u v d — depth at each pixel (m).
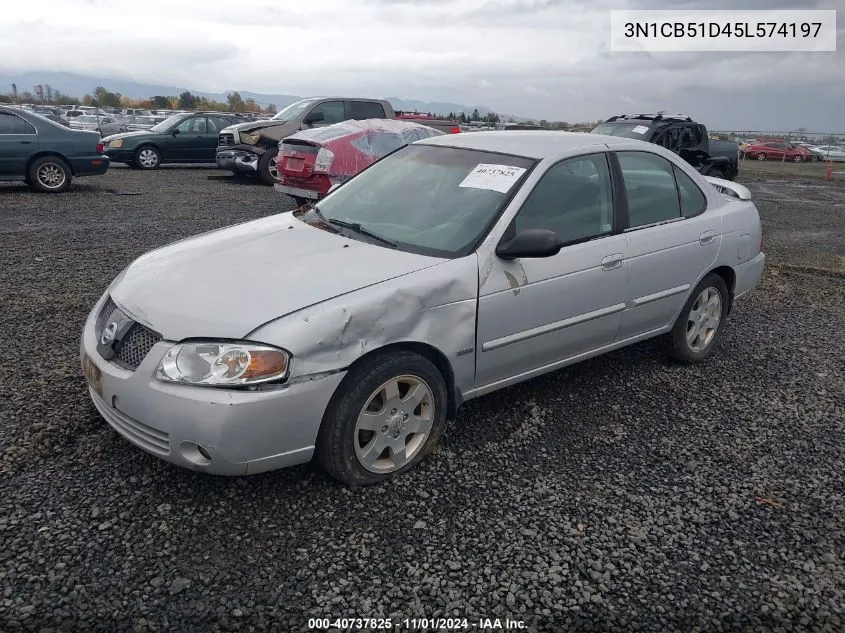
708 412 4.30
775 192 18.12
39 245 7.60
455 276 3.37
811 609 2.68
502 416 4.07
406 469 3.40
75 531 2.82
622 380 4.71
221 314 2.94
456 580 2.71
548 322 3.83
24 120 11.47
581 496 3.31
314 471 3.35
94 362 3.14
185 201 11.41
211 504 3.05
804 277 8.03
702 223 4.75
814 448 3.92
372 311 3.05
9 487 3.07
